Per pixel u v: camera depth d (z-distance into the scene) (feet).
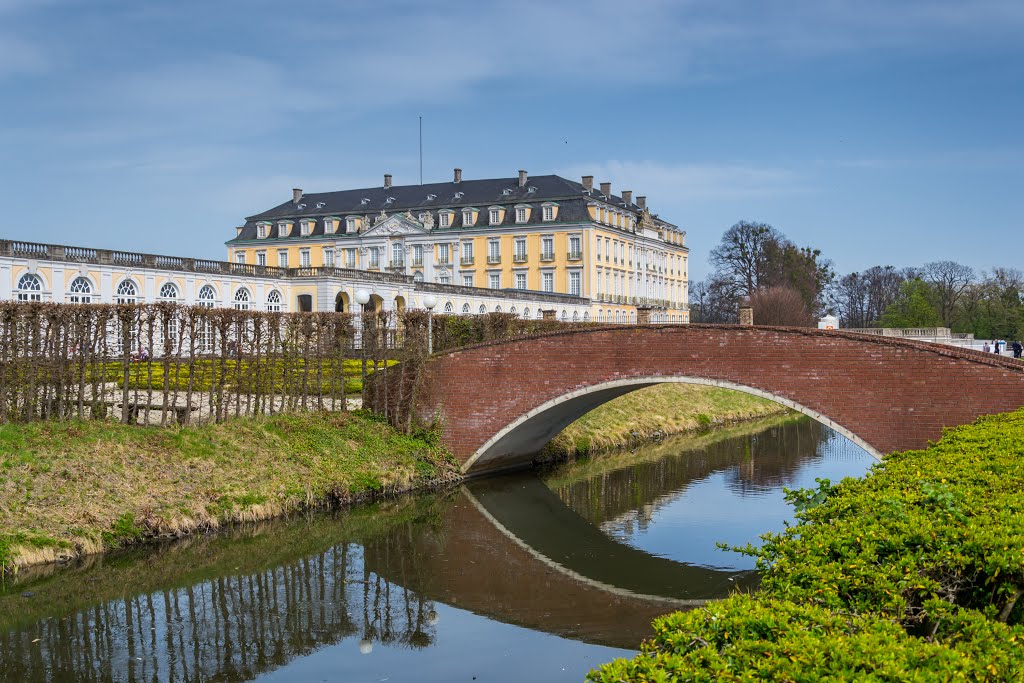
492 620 54.44
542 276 287.28
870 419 76.28
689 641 21.13
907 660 19.12
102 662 46.44
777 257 318.86
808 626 21.29
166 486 70.69
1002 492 33.68
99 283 159.43
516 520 79.56
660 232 349.20
